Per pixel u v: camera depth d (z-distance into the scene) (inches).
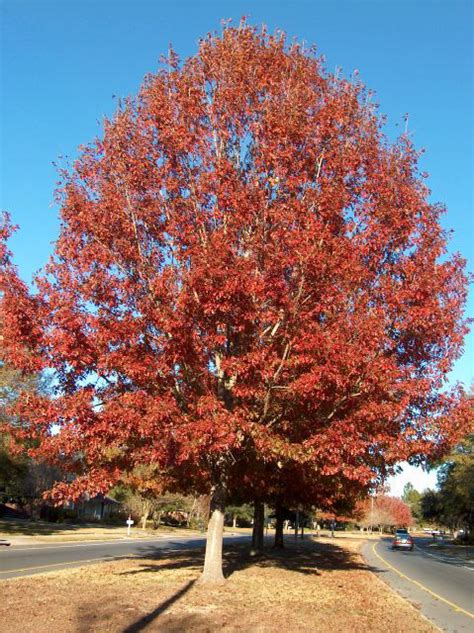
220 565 522.9
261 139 502.3
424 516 2910.9
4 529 1497.3
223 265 415.2
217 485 532.4
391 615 418.9
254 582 537.6
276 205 474.6
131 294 461.7
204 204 502.3
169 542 1407.5
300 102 497.7
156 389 459.2
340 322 426.9
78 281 456.8
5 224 447.5
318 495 874.1
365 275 441.1
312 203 467.8
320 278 435.8
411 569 943.0
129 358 431.2
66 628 307.6
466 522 2746.1
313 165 492.4
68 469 505.7
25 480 1807.3
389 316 445.1
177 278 459.5
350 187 491.2
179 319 422.9
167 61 540.4
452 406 498.3
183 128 497.4
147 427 406.9
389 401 447.5
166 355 434.6
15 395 1182.3
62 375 464.4
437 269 464.1
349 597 493.7
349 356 396.8
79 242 477.1
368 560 1103.6
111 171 506.0
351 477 437.1
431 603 529.3
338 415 469.4
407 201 482.0
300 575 644.1
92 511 2711.6
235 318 430.9
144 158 504.7
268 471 639.1
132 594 430.0
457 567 1046.4
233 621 347.3
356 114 513.7
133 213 493.0
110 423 423.2
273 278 423.2
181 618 346.6
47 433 458.3
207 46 539.2
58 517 2215.8
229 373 441.7
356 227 477.1
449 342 475.5
